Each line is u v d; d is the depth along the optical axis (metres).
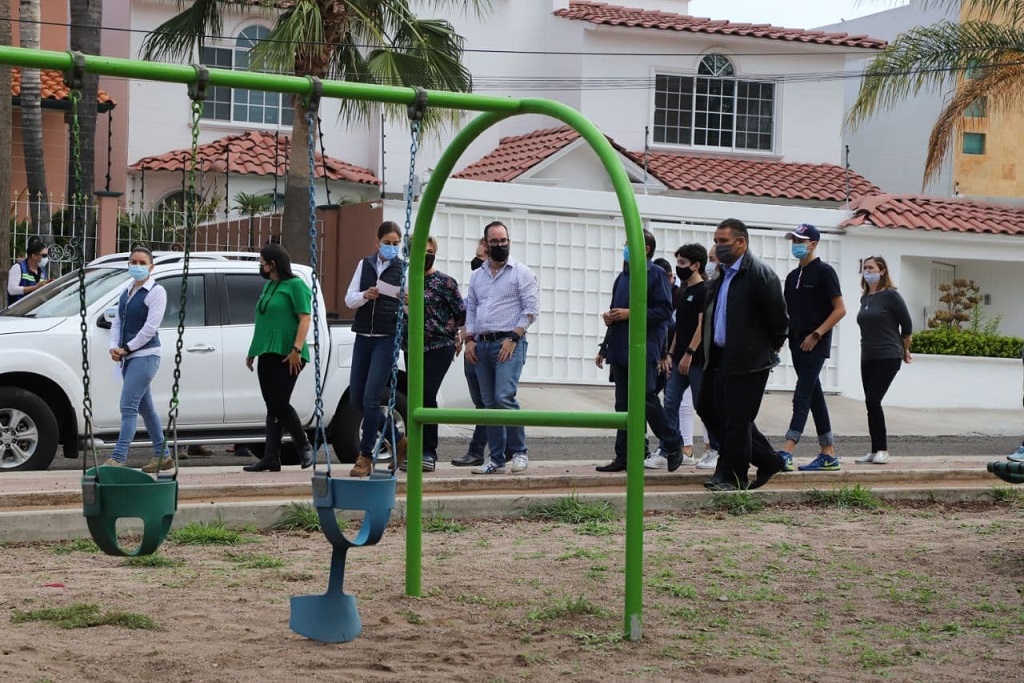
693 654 6.82
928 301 27.58
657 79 33.19
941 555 9.54
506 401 12.66
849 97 41.25
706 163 32.16
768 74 33.88
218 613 7.41
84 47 23.52
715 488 11.74
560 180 29.77
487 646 6.86
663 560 9.18
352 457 14.27
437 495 11.39
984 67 25.86
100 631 6.93
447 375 14.56
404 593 8.00
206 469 13.01
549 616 7.50
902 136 40.00
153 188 31.38
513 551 9.45
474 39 33.19
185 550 9.24
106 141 32.09
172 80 6.43
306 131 22.25
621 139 32.81
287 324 12.48
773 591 8.38
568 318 23.11
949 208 26.86
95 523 6.34
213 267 13.80
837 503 11.76
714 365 12.09
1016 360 25.86
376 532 6.82
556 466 13.81
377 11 22.56
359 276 12.12
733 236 11.36
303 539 9.78
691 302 13.22
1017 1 25.88
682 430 14.40
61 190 27.41
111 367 13.30
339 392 14.15
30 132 22.72
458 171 32.44
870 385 14.37
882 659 6.77
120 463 12.03
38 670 6.11
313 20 21.30
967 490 12.22
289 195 22.28
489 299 12.66
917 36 26.33
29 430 12.94
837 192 31.61
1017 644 7.17
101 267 13.98
